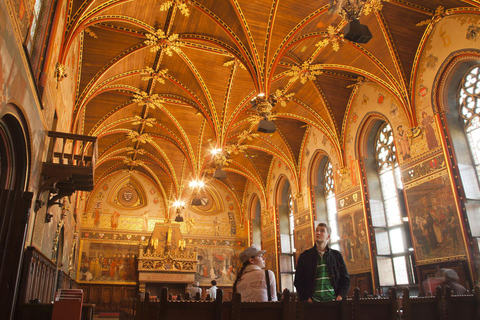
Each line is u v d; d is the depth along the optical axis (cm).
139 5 1491
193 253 3178
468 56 1420
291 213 2981
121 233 3309
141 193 3519
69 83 1453
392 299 566
